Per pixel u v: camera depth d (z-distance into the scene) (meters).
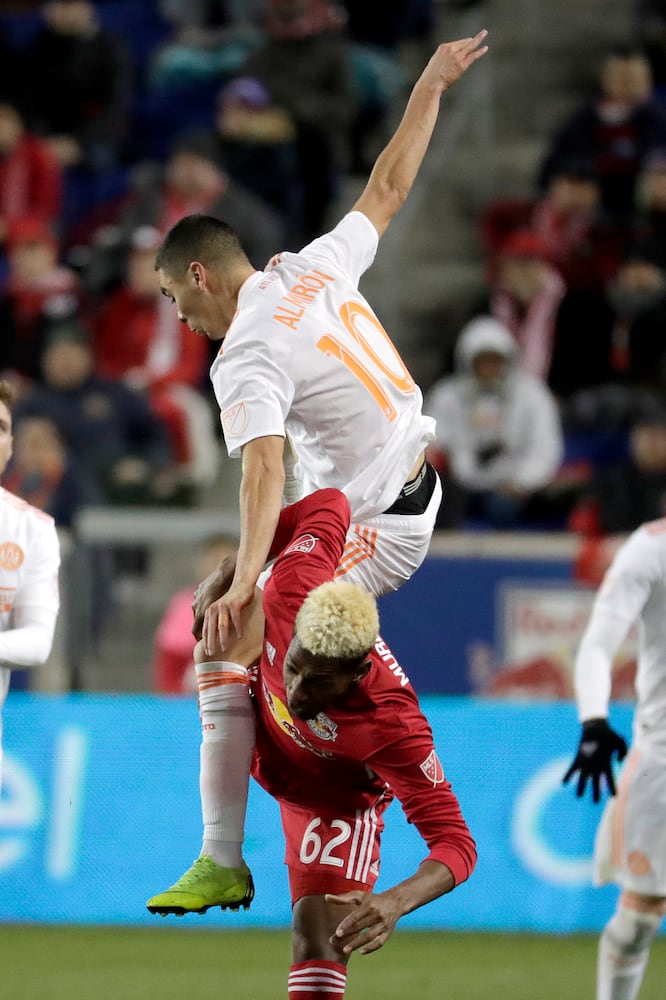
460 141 51.16
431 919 29.59
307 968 14.70
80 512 31.80
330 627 12.28
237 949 26.92
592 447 39.81
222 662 14.31
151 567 31.28
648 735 19.25
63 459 34.91
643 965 19.42
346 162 47.75
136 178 44.81
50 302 39.28
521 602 31.97
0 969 24.50
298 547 13.77
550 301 41.12
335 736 13.65
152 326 39.72
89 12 49.25
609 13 52.84
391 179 16.62
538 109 51.50
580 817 29.61
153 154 49.09
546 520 36.56
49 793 29.62
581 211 43.00
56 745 29.73
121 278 40.22
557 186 43.53
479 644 31.94
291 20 46.53
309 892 14.91
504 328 40.94
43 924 29.33
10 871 29.48
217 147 44.16
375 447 15.08
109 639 31.02
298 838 15.09
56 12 47.28
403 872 28.95
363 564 15.18
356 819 14.96
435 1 53.56
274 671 13.75
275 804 29.89
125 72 47.97
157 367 39.53
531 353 41.03
